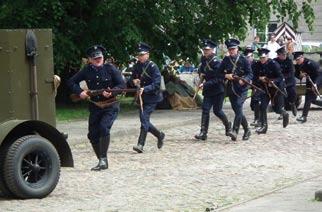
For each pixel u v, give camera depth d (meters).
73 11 22.73
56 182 10.58
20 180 10.14
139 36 21.88
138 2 21.95
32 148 10.28
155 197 10.42
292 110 21.02
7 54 10.40
